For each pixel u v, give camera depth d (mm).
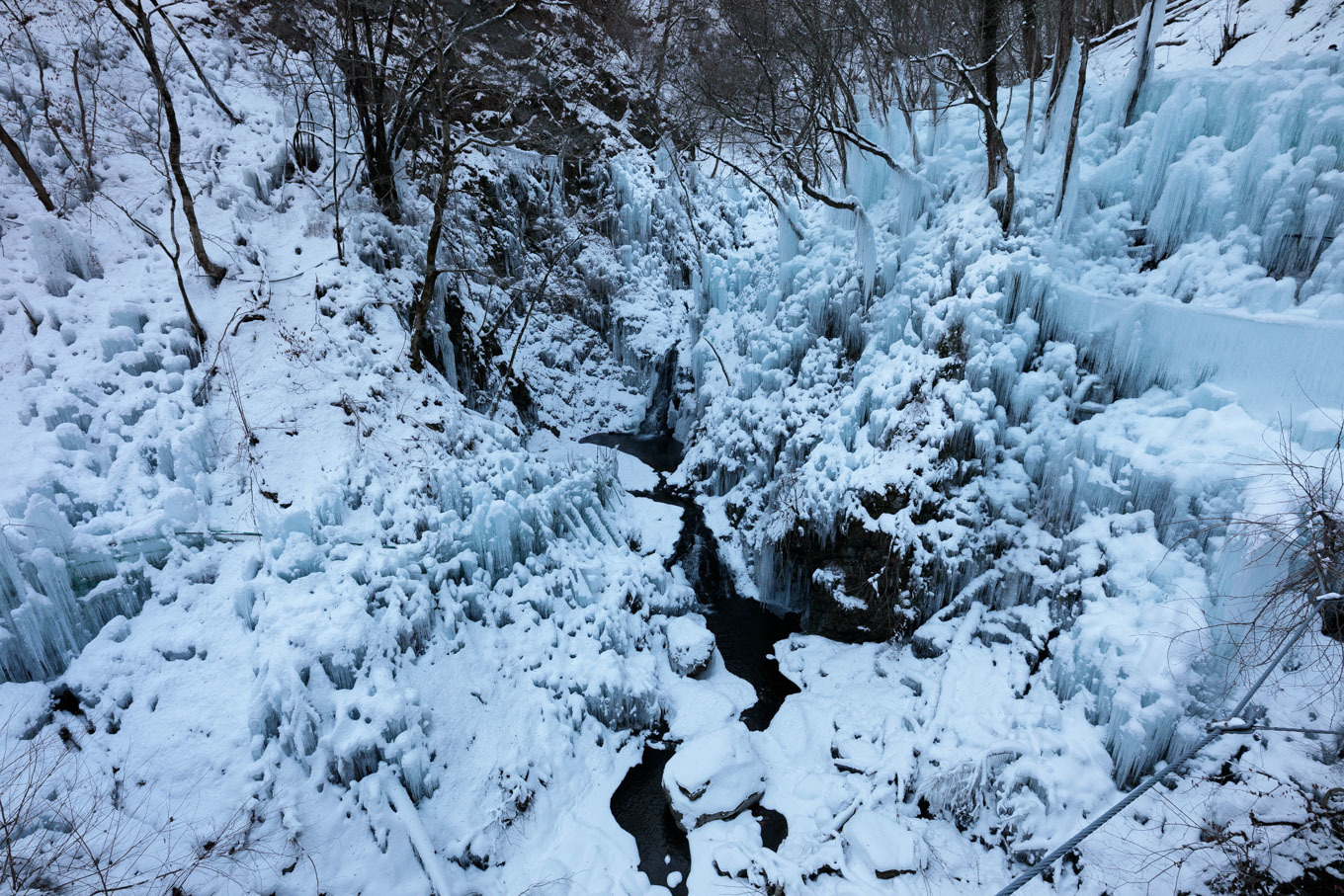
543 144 19203
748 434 13922
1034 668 7922
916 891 6512
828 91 13617
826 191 16109
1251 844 5371
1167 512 7359
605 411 18141
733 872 6965
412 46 13141
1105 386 9000
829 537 10430
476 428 11289
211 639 7430
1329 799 5320
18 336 8914
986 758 7074
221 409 9289
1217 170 8773
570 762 8219
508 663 8773
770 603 11750
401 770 7148
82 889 5500
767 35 14766
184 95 13359
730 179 23016
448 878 6773
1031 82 10836
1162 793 6051
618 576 10438
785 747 8562
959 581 8984
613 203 20062
